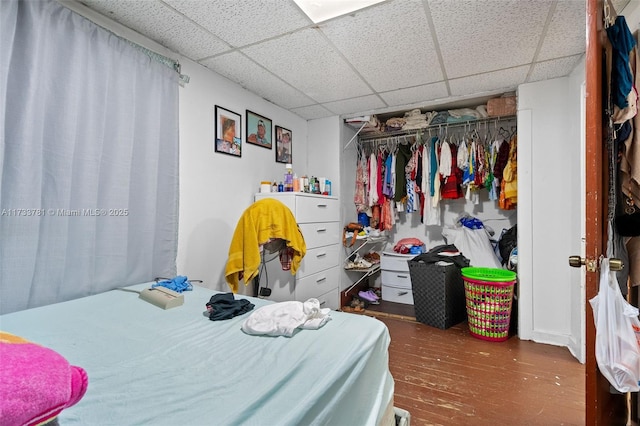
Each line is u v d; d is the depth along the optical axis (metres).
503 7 1.56
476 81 2.48
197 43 1.92
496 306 2.44
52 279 1.36
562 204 2.37
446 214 3.64
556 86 2.39
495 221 3.38
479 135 3.37
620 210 1.34
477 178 3.02
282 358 0.86
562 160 2.36
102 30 1.55
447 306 2.74
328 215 2.96
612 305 1.00
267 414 0.62
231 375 0.78
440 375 1.92
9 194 1.24
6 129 1.24
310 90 2.67
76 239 1.45
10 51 1.22
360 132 3.66
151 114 1.79
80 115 1.46
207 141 2.25
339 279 3.18
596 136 1.03
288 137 3.18
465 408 1.58
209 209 2.26
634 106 1.13
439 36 1.83
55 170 1.37
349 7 1.58
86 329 1.07
